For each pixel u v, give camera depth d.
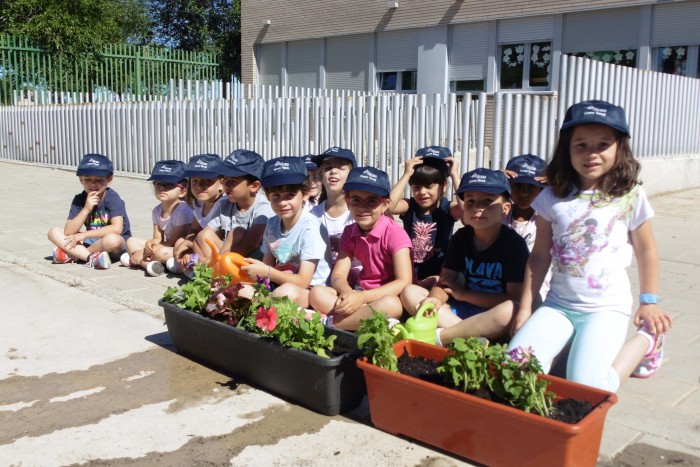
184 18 37.34
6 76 20.09
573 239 3.27
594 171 3.17
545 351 3.15
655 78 11.85
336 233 4.88
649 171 11.52
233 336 3.59
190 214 5.89
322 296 4.10
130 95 20.08
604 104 3.13
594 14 15.96
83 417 3.26
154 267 5.80
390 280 4.13
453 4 18.25
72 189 12.49
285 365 3.36
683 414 3.25
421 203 4.51
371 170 3.99
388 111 10.54
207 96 14.89
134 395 3.50
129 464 2.85
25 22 23.33
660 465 2.80
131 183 13.76
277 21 23.28
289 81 23.48
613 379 3.05
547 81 16.94
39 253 6.72
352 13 20.84
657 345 3.50
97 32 27.28
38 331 4.44
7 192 11.85
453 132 9.94
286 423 3.19
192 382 3.66
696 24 14.50
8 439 3.05
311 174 5.21
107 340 4.29
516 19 17.23
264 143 12.62
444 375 2.94
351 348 3.44
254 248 5.13
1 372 3.79
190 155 14.03
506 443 2.67
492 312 3.58
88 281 5.61
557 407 2.72
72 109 16.69
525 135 9.47
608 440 2.99
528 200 4.31
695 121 13.55
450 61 18.73
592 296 3.26
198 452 2.94
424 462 2.83
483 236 3.86
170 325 4.03
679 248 7.36
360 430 3.12
